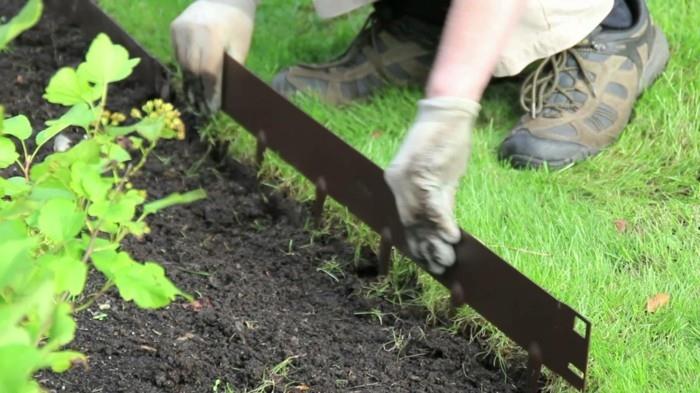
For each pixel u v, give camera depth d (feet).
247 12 10.89
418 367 8.39
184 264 9.46
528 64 11.32
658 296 9.02
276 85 12.01
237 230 10.11
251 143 11.13
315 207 10.11
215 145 11.17
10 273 4.67
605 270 9.34
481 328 8.79
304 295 9.22
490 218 9.91
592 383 8.13
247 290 9.17
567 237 9.82
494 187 10.43
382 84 12.18
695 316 8.90
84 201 7.11
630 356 8.40
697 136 11.31
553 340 7.91
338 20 13.58
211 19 10.55
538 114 11.31
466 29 7.74
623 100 11.47
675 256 9.74
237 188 10.71
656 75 12.07
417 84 12.22
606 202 10.47
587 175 10.85
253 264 9.59
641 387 8.05
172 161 11.05
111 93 12.05
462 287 8.66
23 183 6.37
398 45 12.13
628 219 10.25
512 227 9.82
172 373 7.95
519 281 8.10
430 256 8.61
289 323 8.77
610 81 11.48
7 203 6.19
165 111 7.24
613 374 8.13
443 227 8.27
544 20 10.94
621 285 9.17
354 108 11.94
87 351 8.13
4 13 13.66
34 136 11.06
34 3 4.67
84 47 12.87
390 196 9.11
